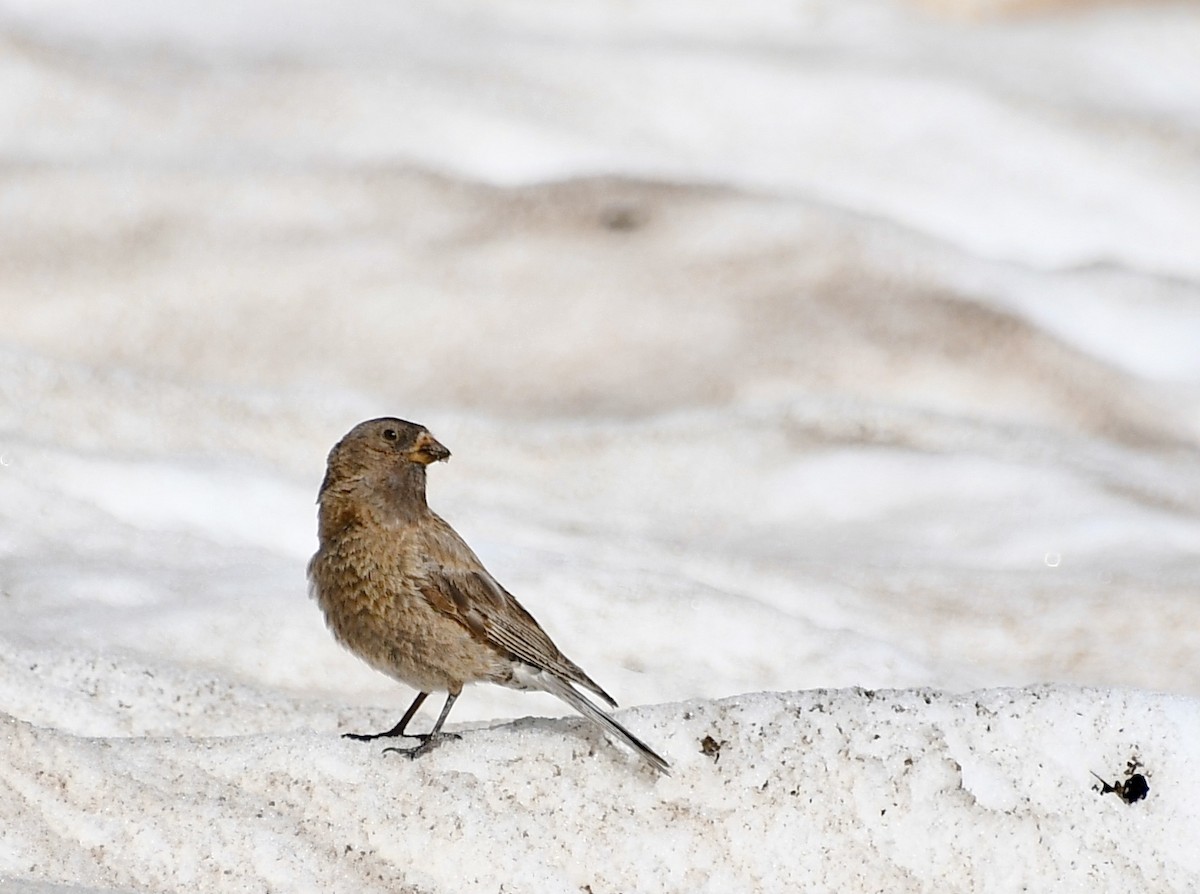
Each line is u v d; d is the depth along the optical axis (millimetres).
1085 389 19672
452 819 7973
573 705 8391
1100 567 14914
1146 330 21141
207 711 9859
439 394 19500
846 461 17172
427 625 8508
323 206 22781
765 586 13922
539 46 28672
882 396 19484
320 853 7797
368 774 8203
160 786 8031
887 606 13789
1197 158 27547
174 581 12414
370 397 19281
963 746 8297
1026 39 30859
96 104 25125
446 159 25344
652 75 28062
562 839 7961
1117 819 8164
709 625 12266
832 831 8047
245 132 25234
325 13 28922
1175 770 8281
